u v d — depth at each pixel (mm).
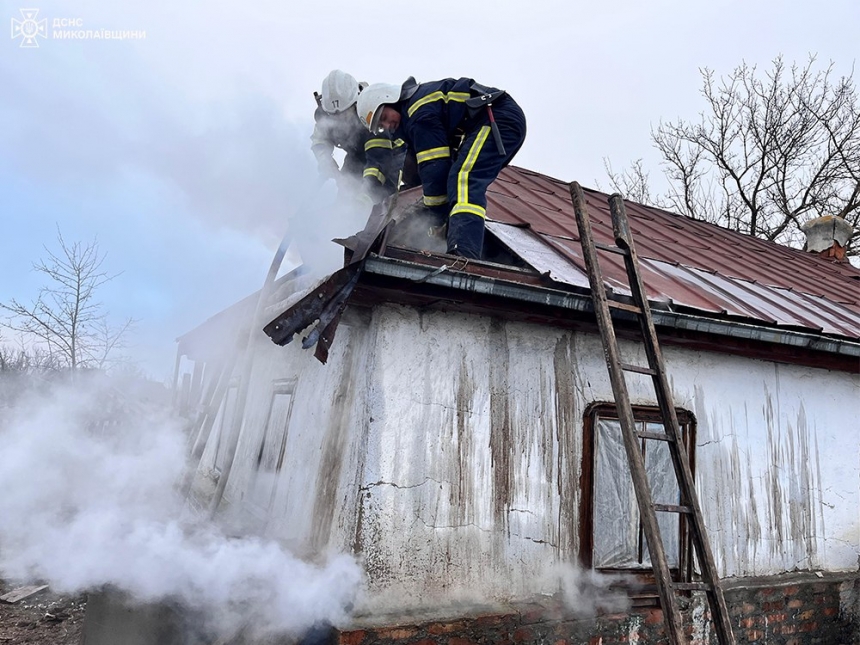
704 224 9469
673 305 3605
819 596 4227
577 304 3281
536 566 3379
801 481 4430
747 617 3943
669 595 2535
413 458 3131
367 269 2807
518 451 3424
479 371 3389
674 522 3873
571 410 3623
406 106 3895
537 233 4594
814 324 4496
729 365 4277
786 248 10008
